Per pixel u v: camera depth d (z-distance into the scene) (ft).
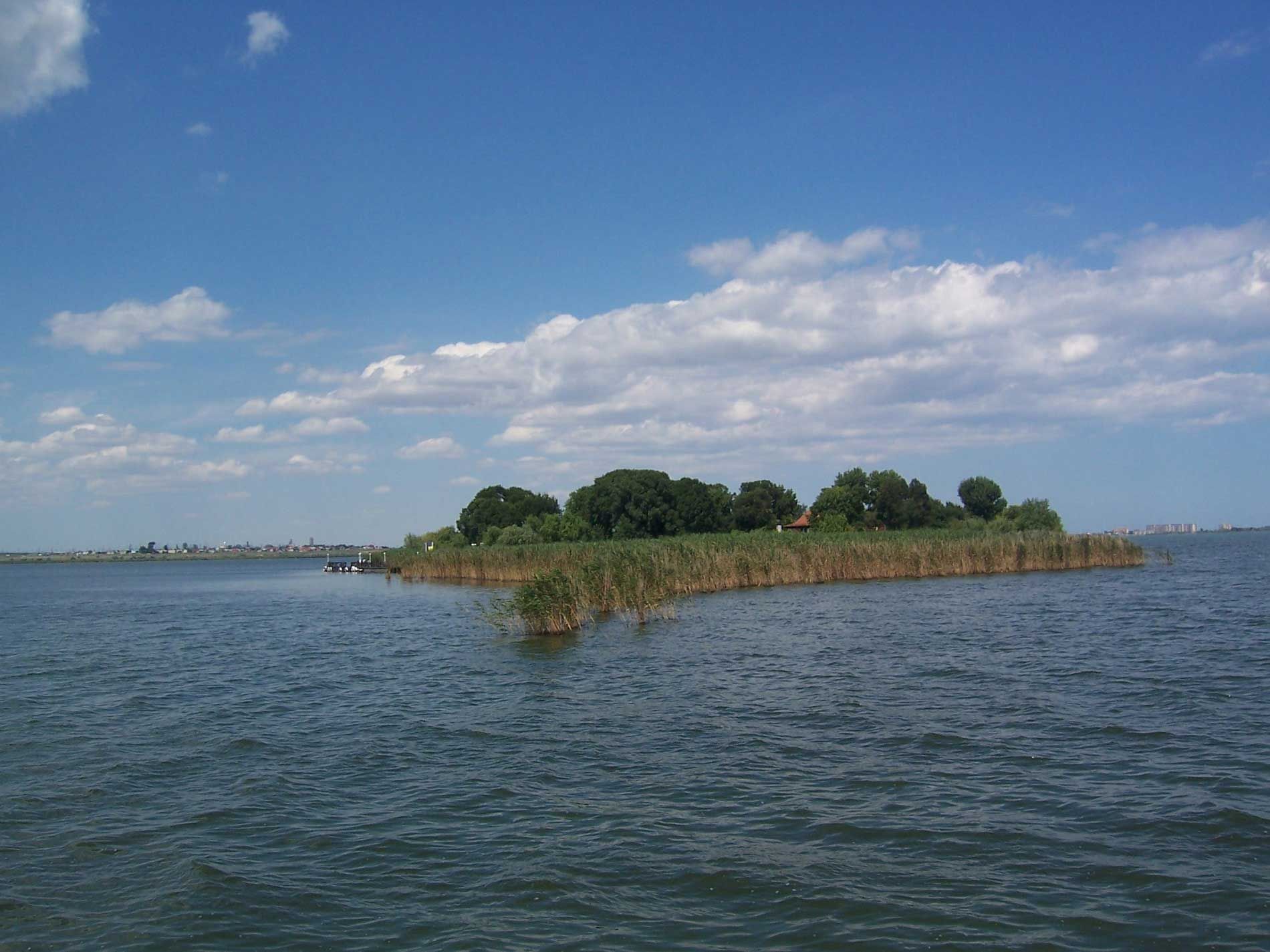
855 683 76.43
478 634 125.08
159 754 60.49
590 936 31.99
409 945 31.91
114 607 232.32
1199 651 88.63
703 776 50.62
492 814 45.50
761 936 31.58
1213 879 34.88
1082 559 232.12
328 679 91.20
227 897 36.06
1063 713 62.44
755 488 438.81
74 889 37.50
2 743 64.64
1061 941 30.53
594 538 357.20
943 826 41.34
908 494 422.41
